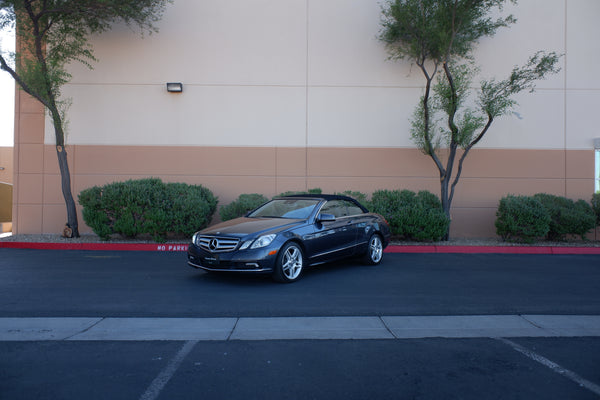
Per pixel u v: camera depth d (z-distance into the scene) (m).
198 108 13.56
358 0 13.75
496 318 5.52
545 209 11.96
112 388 3.52
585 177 13.61
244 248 6.93
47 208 13.37
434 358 4.20
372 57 13.71
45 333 4.85
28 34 11.84
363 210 9.37
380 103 13.70
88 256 10.21
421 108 12.66
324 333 4.91
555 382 3.69
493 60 13.67
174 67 13.56
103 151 13.40
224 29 13.66
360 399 3.36
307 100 13.66
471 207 13.62
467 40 12.34
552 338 4.80
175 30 13.59
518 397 3.41
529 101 13.67
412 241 12.51
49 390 3.47
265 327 5.10
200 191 12.27
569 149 13.63
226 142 13.58
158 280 7.61
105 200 11.45
